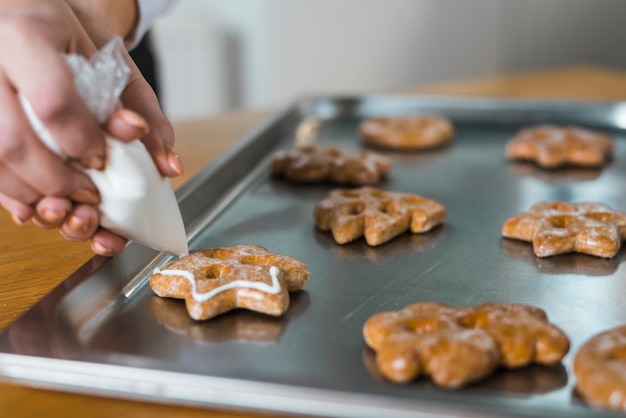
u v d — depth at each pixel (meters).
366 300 0.48
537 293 0.49
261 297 0.46
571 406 0.39
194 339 0.44
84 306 0.45
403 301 0.48
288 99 1.31
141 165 0.44
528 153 0.69
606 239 0.52
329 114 0.81
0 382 0.41
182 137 0.77
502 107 0.79
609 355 0.40
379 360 0.41
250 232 0.56
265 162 0.69
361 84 1.38
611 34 1.65
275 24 1.26
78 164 0.43
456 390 0.40
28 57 0.39
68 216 0.44
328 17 1.30
